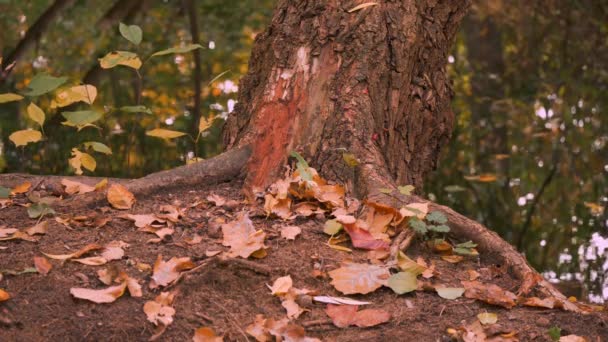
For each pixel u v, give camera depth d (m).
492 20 10.97
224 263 2.74
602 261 5.43
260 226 3.11
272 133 3.56
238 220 3.08
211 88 8.77
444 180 7.14
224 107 8.37
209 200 3.29
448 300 2.76
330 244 3.02
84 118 3.21
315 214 3.20
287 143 3.51
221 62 9.22
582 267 5.34
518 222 6.25
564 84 10.05
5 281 2.59
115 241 2.90
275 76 3.71
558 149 8.04
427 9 4.12
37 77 3.07
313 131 3.52
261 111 3.65
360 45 3.71
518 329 2.63
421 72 4.00
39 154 6.58
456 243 3.15
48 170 6.32
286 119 3.57
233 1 9.23
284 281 2.72
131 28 3.34
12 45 8.55
